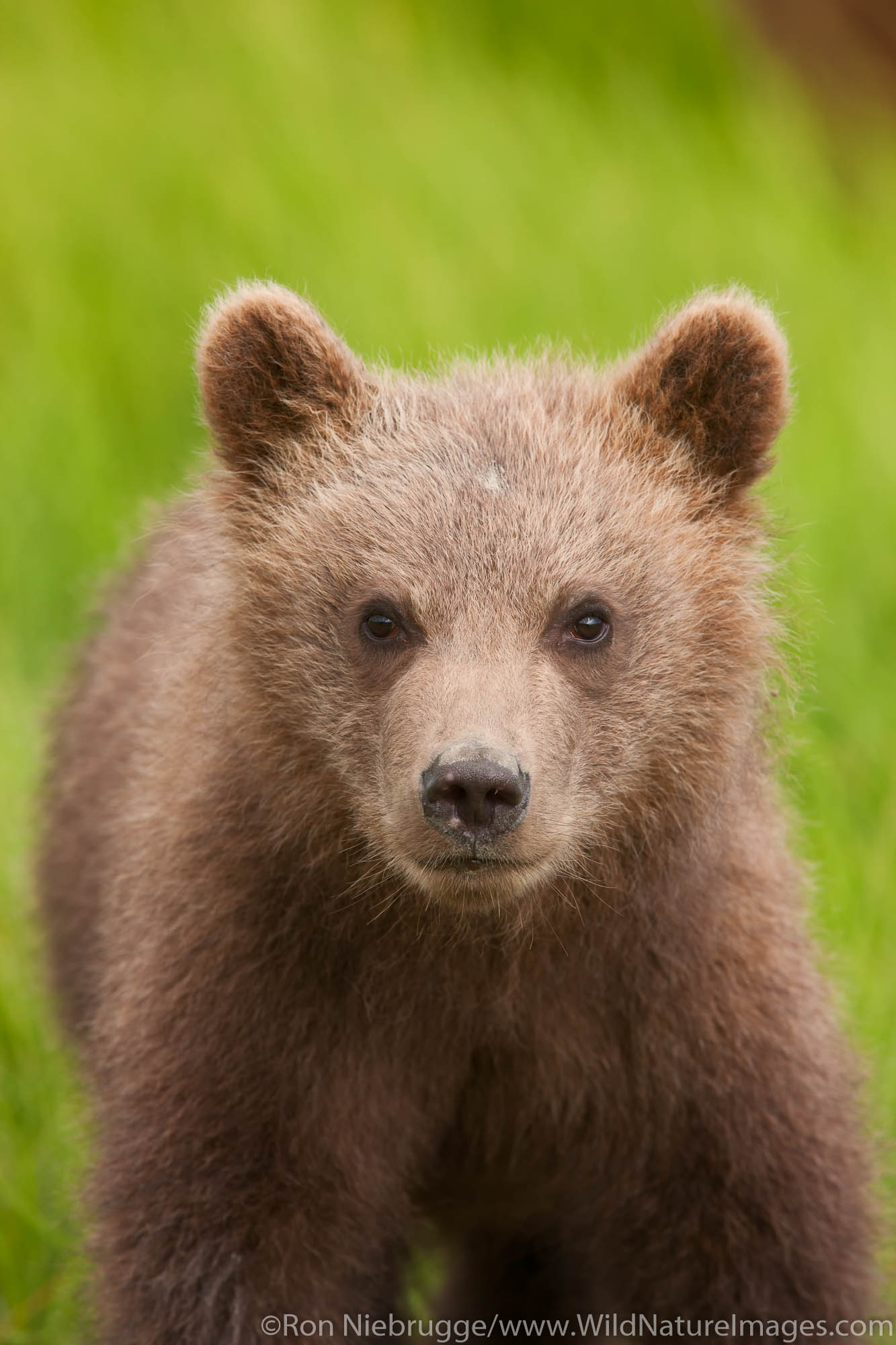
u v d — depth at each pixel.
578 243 22.58
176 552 10.97
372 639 8.91
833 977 10.57
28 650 17.44
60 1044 12.27
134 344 21.05
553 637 8.83
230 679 9.25
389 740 8.62
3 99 24.53
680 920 9.32
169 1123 9.23
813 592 11.55
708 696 9.17
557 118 25.84
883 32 29.08
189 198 22.61
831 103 29.05
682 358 9.44
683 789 9.20
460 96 25.69
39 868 12.79
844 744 14.06
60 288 21.53
